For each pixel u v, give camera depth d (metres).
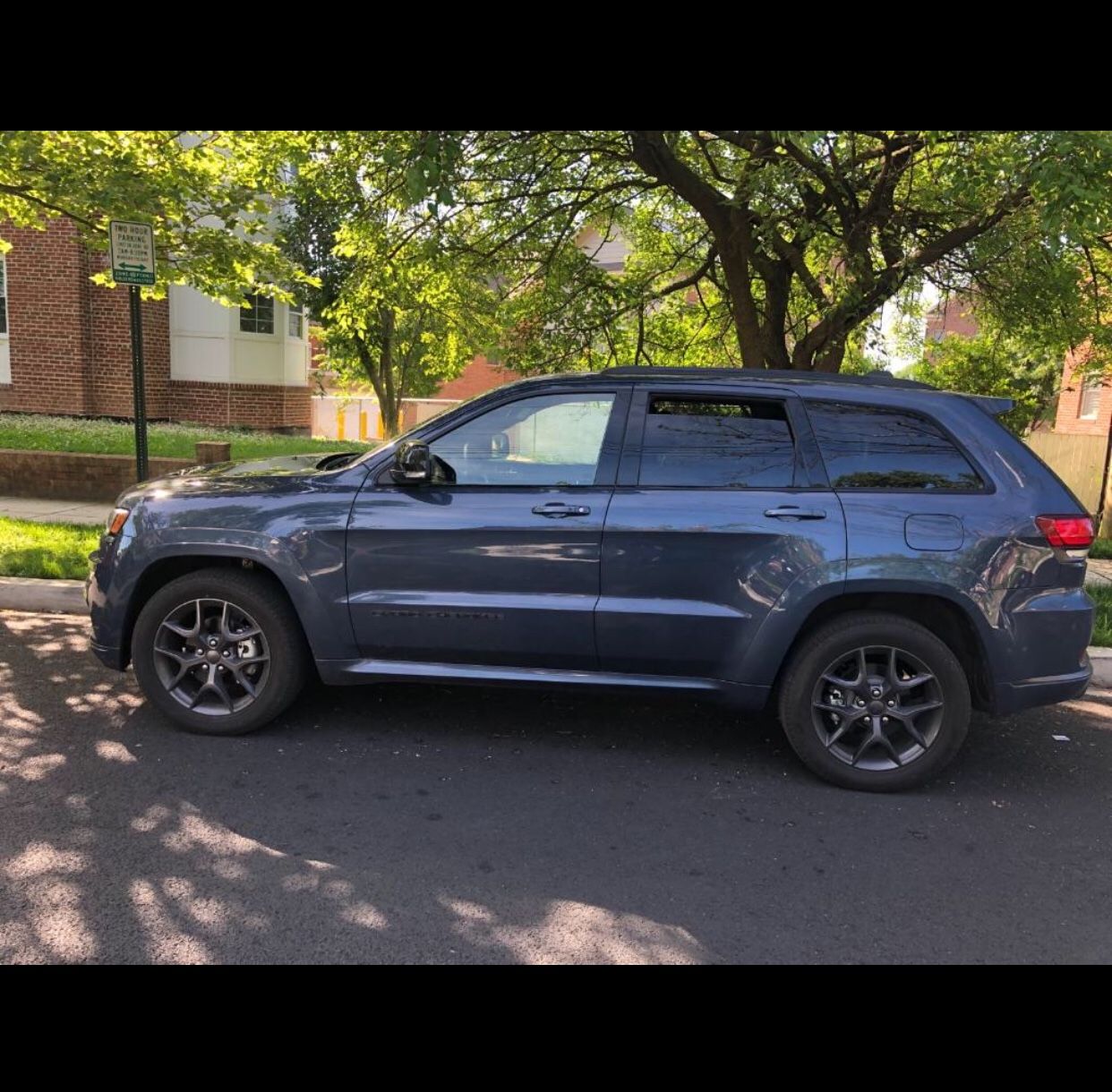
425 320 13.66
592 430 4.27
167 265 9.05
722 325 10.82
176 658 4.50
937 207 8.09
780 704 4.19
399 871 3.32
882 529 3.98
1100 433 16.78
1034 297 8.27
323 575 4.31
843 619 4.09
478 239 9.57
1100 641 6.12
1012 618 3.96
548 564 4.17
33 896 3.07
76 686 5.17
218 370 18.27
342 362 18.38
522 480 4.28
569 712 5.02
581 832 3.66
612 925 3.03
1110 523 11.33
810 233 7.18
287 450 13.74
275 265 9.59
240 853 3.40
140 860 3.33
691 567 4.10
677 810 3.89
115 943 2.84
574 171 9.30
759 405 4.21
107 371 17.09
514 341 10.27
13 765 4.11
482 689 5.35
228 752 4.34
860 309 7.64
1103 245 8.38
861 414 4.17
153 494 4.57
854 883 3.33
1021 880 3.38
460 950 2.87
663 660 4.20
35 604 6.80
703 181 8.48
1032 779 4.32
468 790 4.02
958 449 4.10
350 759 4.30
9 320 16.73
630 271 11.30
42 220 10.04
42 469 10.80
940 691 4.04
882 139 6.95
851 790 4.13
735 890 3.26
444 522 4.21
